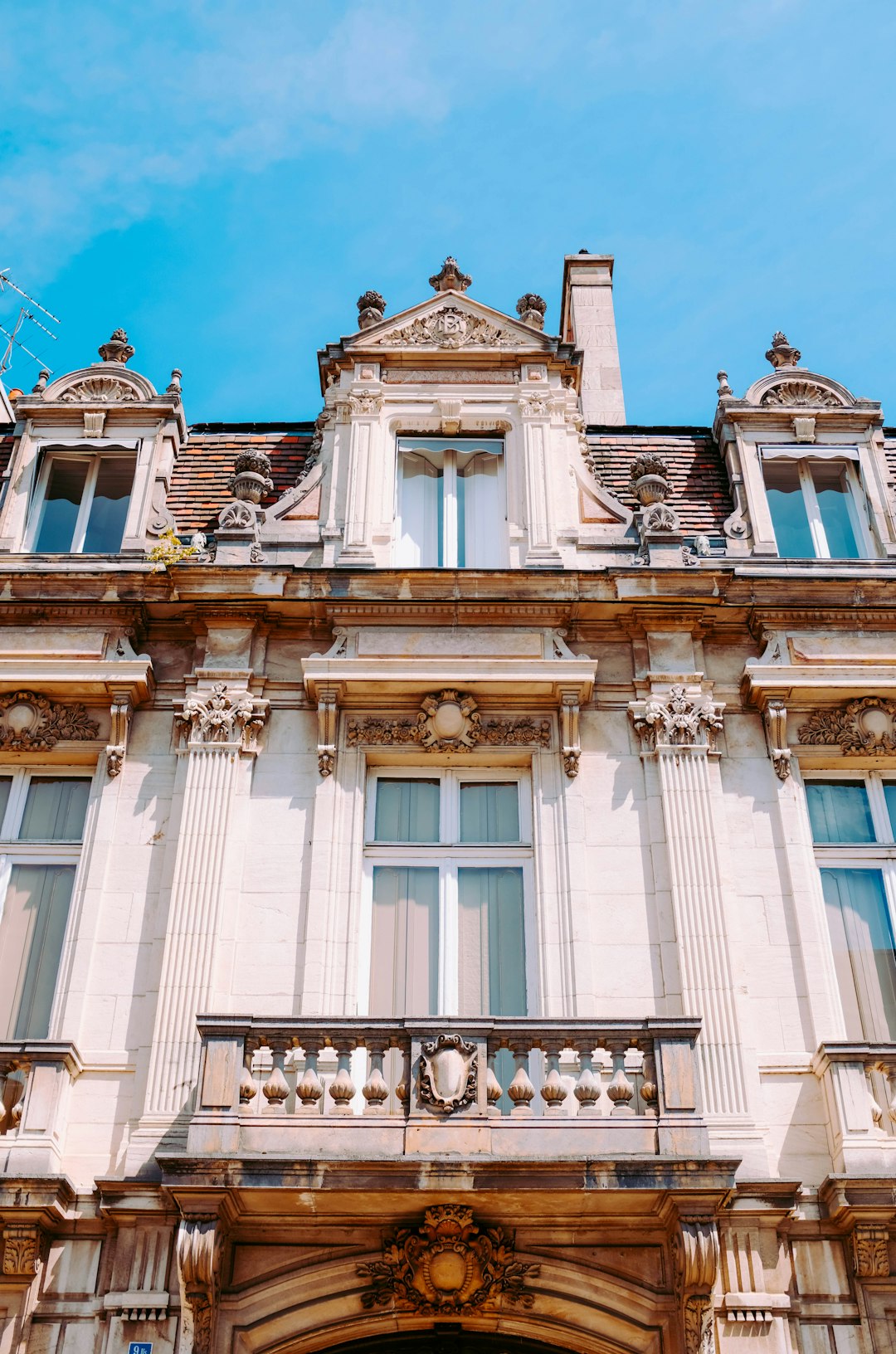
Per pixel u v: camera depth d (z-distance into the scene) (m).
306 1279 10.52
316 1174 10.13
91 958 12.08
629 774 13.14
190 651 13.94
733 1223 10.79
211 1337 10.21
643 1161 10.13
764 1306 10.41
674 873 12.44
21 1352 10.25
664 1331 10.43
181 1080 11.27
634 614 13.88
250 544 14.31
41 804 13.30
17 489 14.98
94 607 13.86
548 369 15.63
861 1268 10.60
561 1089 10.60
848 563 14.54
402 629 13.70
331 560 14.30
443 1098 10.45
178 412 15.60
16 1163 10.73
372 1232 10.77
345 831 12.76
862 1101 11.11
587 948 12.14
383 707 13.45
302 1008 11.75
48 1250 10.73
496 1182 10.16
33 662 13.47
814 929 12.35
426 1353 10.71
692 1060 10.66
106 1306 10.39
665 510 14.63
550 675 13.32
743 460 15.47
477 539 14.82
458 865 12.91
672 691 13.47
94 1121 11.28
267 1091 10.58
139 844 12.72
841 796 13.47
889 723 13.46
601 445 16.28
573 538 14.54
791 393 16.05
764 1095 11.49
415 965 12.42
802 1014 11.94
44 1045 11.18
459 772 13.40
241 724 13.20
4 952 12.49
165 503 15.09
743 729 13.51
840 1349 10.38
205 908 12.13
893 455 16.17
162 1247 10.64
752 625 13.98
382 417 15.28
